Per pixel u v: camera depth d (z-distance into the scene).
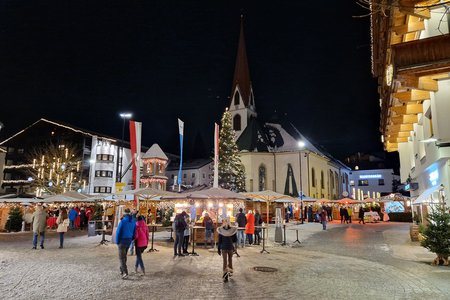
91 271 10.88
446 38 12.35
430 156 16.92
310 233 25.61
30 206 32.16
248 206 33.56
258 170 57.91
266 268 11.78
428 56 12.45
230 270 9.70
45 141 57.84
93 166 55.81
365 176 90.75
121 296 7.91
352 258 14.32
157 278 9.92
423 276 10.67
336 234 24.83
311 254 15.48
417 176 22.53
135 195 20.31
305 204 45.19
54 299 7.65
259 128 64.19
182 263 12.66
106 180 56.81
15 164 59.41
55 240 20.77
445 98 13.57
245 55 70.69
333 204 48.84
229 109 69.00
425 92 14.85
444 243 12.51
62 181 46.09
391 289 8.95
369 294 8.41
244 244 18.33
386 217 44.72
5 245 18.17
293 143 62.66
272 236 23.44
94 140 56.88
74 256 14.12
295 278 10.20
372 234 24.66
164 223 30.05
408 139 25.42
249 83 69.50
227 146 52.69
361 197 52.00
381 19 14.63
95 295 7.98
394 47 12.89
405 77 13.11
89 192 54.75
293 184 56.66
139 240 10.55
